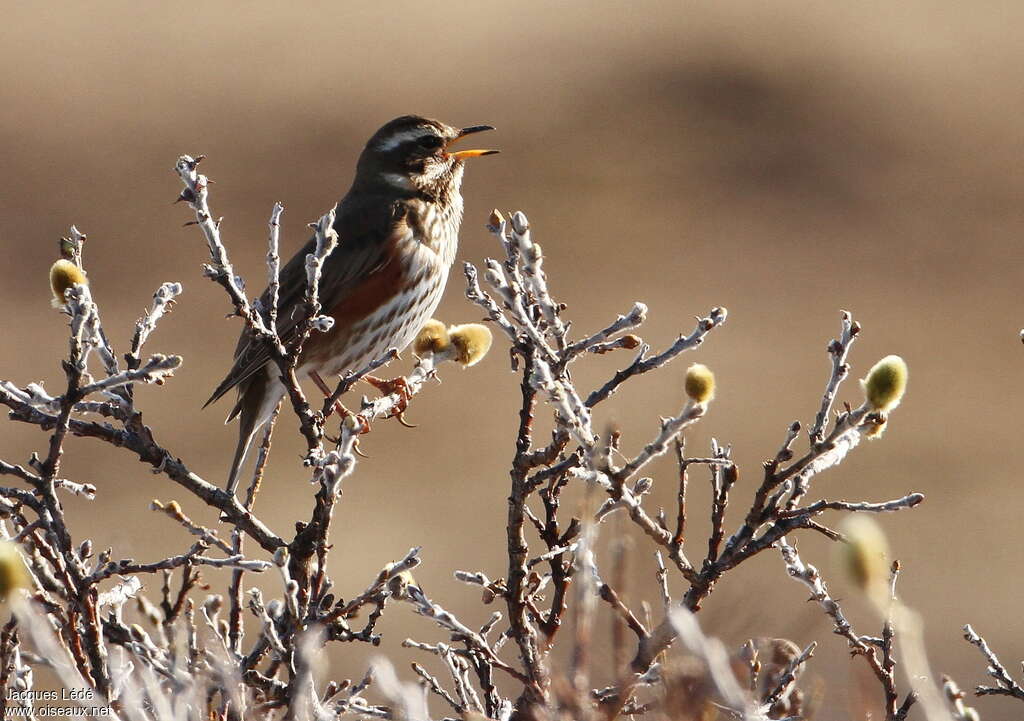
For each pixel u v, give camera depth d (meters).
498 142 35.16
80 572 5.13
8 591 4.03
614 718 4.14
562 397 4.85
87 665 4.91
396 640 13.77
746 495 16.95
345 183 32.75
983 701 13.17
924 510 18.80
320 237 5.80
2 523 5.24
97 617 5.03
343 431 5.56
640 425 20.28
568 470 5.30
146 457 5.82
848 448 5.03
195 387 22.28
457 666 5.56
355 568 17.12
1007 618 15.74
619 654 4.26
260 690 5.47
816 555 15.91
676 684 4.00
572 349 5.32
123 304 25.83
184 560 5.12
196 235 29.39
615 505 5.25
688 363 23.42
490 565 17.09
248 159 33.69
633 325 5.31
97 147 33.66
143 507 17.77
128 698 4.41
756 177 32.66
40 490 5.20
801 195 31.73
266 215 30.78
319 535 5.46
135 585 5.41
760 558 11.44
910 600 16.25
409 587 5.25
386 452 20.75
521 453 5.36
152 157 33.44
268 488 19.20
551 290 26.88
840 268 28.00
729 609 5.18
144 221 29.89
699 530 15.23
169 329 24.55
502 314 5.62
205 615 5.16
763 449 19.92
